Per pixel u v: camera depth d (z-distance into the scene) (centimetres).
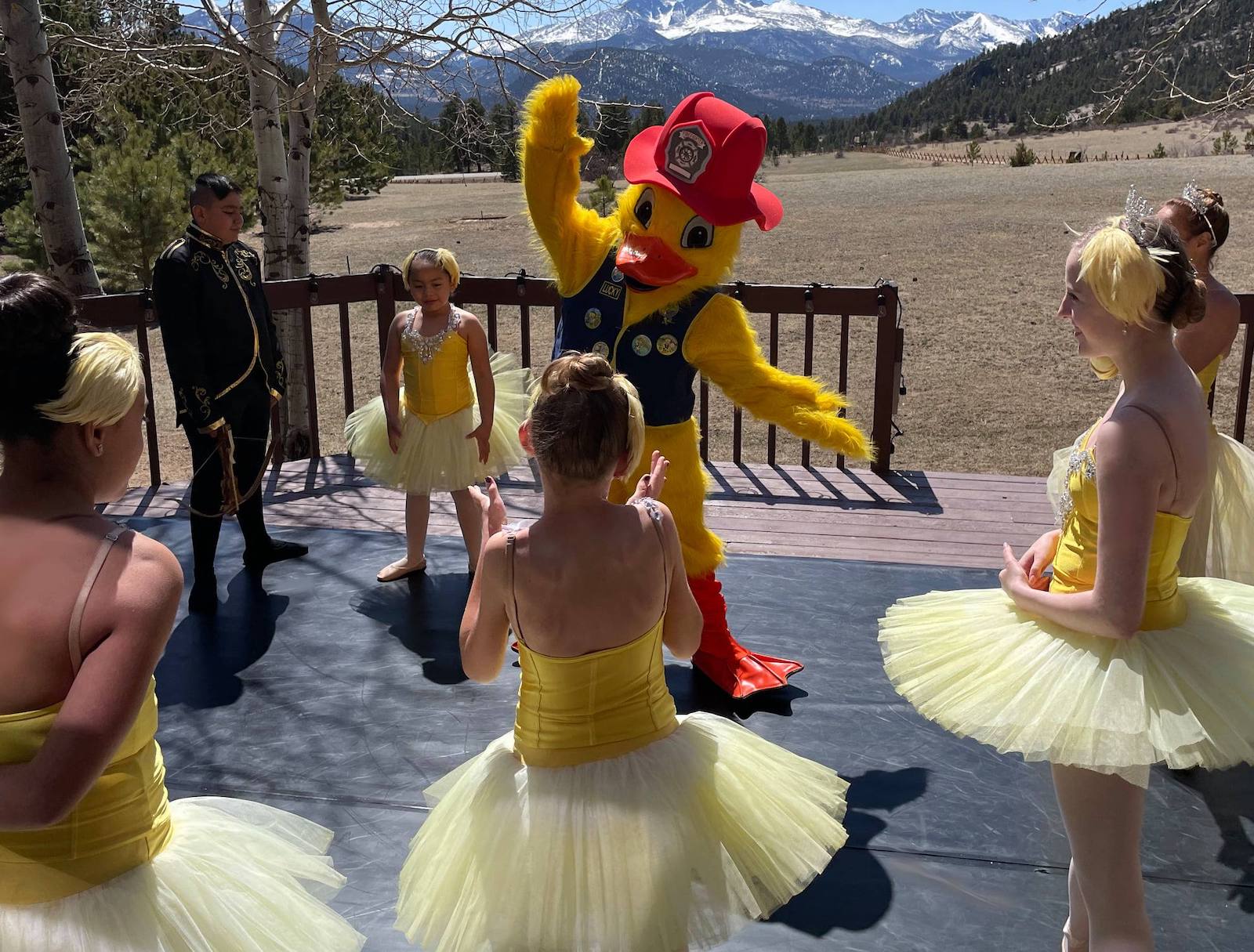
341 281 623
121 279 1538
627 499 371
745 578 468
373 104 885
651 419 369
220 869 166
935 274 1916
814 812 214
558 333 390
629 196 366
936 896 268
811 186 3828
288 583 462
